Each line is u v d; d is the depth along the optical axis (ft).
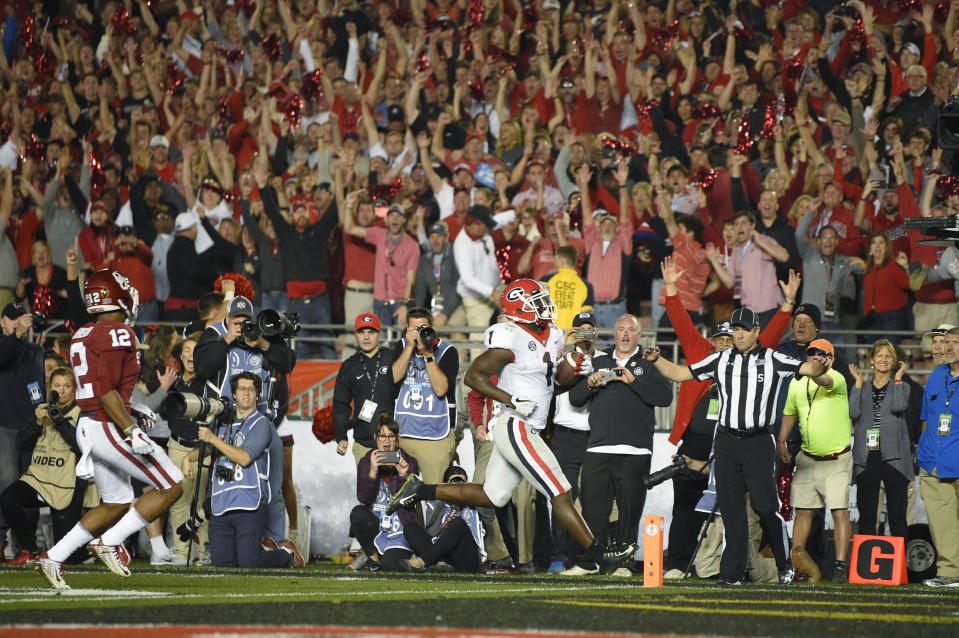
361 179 159.22
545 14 176.55
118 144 176.45
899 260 133.08
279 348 96.89
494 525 100.94
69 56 196.13
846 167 147.84
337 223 145.79
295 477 122.11
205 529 102.27
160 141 173.68
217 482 93.09
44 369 106.83
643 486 93.50
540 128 161.79
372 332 102.27
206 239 151.64
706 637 43.88
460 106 174.60
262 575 81.15
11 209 160.86
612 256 138.62
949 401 95.09
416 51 180.45
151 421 71.46
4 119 186.50
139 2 197.67
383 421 95.96
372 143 167.84
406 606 54.13
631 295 141.38
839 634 46.24
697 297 137.80
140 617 48.16
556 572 98.22
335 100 178.60
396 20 185.98
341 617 48.80
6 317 105.19
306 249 143.84
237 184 178.19
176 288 151.84
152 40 193.06
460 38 182.29
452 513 95.76
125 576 76.69
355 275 143.84
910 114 155.33
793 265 133.08
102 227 159.43
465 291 136.87
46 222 162.40
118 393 69.67
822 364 80.64
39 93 193.67
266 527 98.07
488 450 104.47
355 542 115.65
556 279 120.47
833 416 96.02
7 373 105.09
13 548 108.58
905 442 98.78
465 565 95.30
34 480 98.78
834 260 134.21
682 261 137.49
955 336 94.84
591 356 94.63
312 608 52.54
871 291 134.00
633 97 166.20
